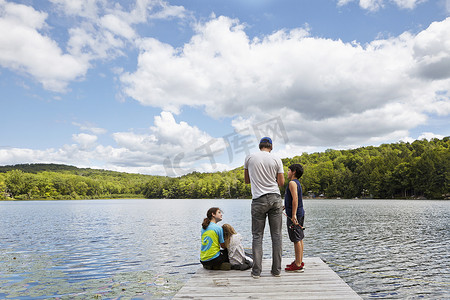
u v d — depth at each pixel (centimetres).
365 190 11888
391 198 10794
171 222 3238
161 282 977
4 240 1917
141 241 1852
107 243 1775
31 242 1825
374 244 1712
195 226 2802
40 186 16150
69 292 877
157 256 1385
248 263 638
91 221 3391
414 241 1812
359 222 3002
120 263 1243
